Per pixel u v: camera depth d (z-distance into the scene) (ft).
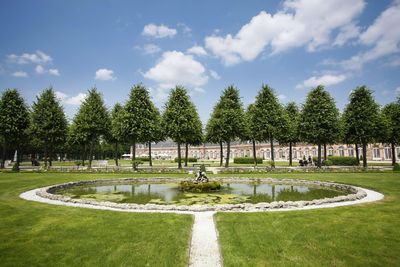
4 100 111.75
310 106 116.37
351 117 116.16
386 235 24.45
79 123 120.26
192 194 54.75
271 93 119.96
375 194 48.62
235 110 120.78
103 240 23.38
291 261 19.29
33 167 134.00
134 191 59.26
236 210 36.47
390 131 121.39
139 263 18.99
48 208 36.09
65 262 19.13
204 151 319.68
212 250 21.85
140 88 113.50
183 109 115.24
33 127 113.70
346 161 144.15
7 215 32.04
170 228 26.86
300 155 225.56
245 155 279.90
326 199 41.27
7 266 18.48
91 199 48.98
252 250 21.24
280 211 34.58
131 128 108.68
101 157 313.53
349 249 21.33
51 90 120.47
